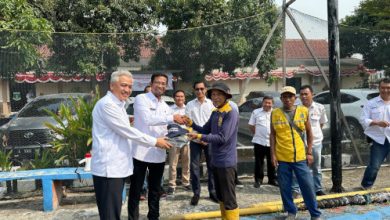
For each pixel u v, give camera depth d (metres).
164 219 5.07
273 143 5.13
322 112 6.22
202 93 6.18
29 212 5.53
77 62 6.64
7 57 6.32
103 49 6.77
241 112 7.45
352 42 8.20
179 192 6.49
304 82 8.14
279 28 7.61
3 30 6.23
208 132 4.70
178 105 6.43
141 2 12.82
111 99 3.76
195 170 5.78
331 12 6.09
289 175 5.01
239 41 7.25
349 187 6.68
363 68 8.30
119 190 3.78
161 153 4.72
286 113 4.99
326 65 8.25
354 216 5.23
